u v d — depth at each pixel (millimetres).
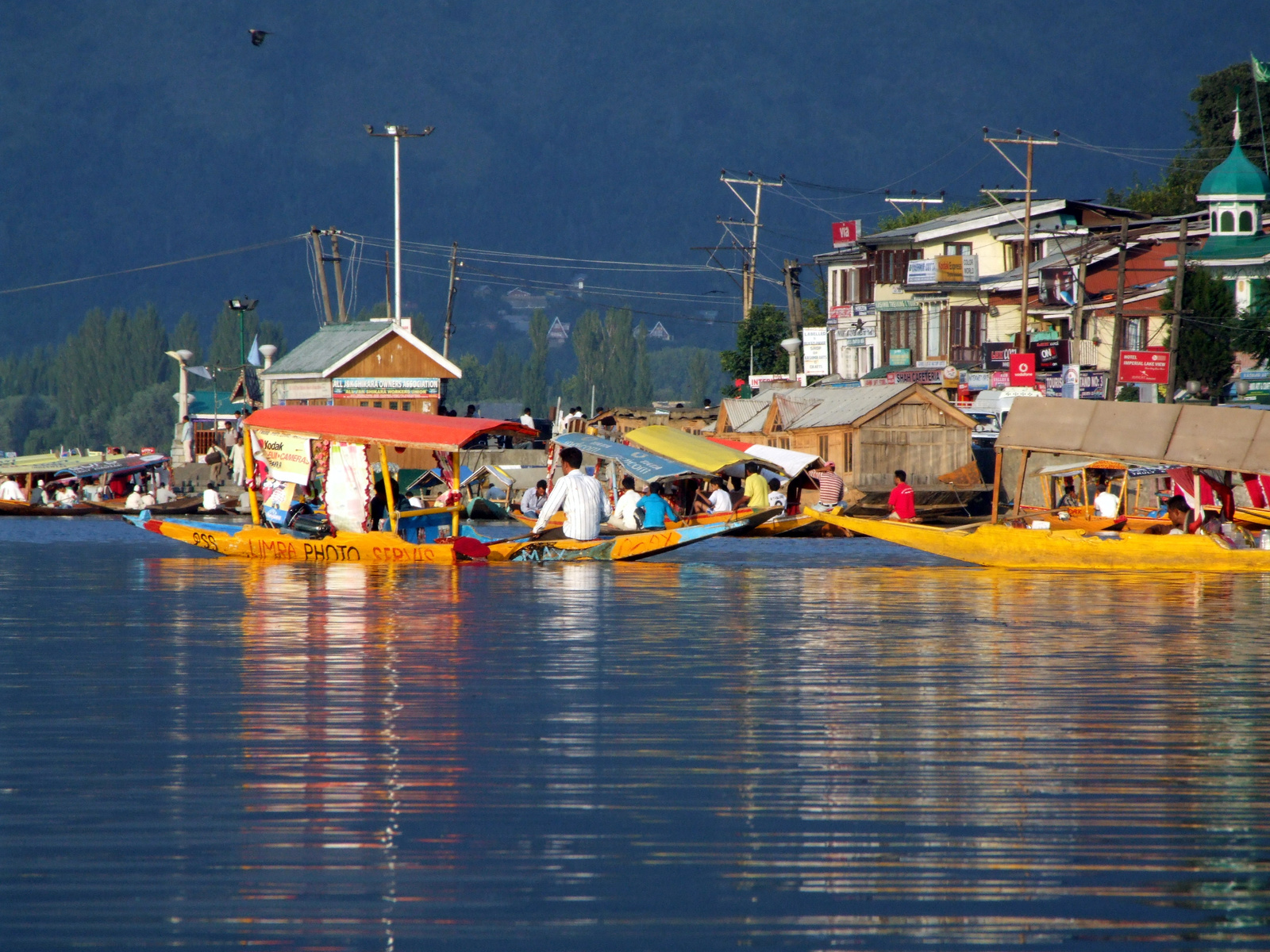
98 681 51812
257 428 104562
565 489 104188
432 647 60562
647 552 105562
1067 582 92938
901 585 89250
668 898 29562
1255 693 50062
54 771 38688
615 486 140625
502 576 94062
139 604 76938
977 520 166625
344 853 32156
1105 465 137250
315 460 104312
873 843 32938
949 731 43688
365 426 100750
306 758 40125
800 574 98312
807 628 67500
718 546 131500
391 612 73188
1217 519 103688
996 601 80438
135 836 33219
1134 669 55219
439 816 34781
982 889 30031
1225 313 179875
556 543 104500
